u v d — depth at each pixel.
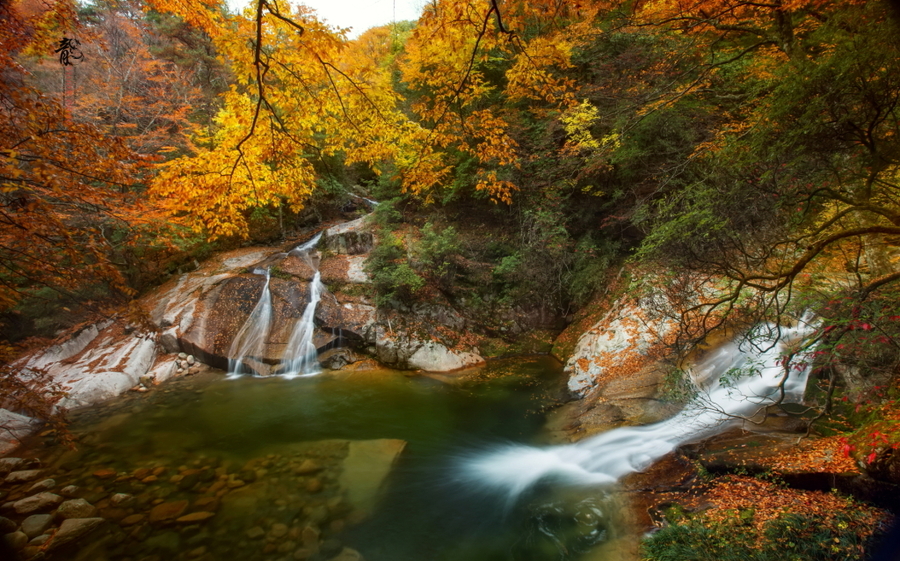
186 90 14.00
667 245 4.78
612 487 5.18
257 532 4.74
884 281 3.51
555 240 11.03
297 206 5.91
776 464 4.46
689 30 6.27
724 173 4.24
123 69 12.20
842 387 5.09
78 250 4.54
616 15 6.78
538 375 9.59
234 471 6.02
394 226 13.88
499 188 6.31
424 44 4.82
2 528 4.71
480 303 12.05
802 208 3.74
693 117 7.97
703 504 4.29
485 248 12.79
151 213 5.11
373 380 9.56
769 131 3.51
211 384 9.53
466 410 8.10
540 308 11.96
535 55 5.04
